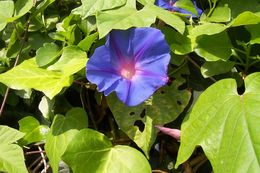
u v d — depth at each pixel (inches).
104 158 13.6
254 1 15.3
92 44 15.1
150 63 13.3
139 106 14.2
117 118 14.3
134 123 14.2
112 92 14.5
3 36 17.1
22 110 16.6
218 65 14.4
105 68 13.3
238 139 11.7
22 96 16.0
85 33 15.5
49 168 15.4
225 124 12.1
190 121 12.8
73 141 13.3
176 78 14.7
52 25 16.8
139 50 13.4
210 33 13.7
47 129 15.4
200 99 13.0
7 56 16.5
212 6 16.1
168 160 14.9
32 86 14.0
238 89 14.9
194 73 14.9
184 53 14.1
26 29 16.4
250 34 15.1
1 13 16.1
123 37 13.6
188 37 14.4
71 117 14.5
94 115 15.9
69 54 14.6
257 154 11.3
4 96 16.3
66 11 17.3
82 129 13.7
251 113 11.9
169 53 13.2
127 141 15.2
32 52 16.8
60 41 16.4
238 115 12.0
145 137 14.0
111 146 13.9
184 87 14.7
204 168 14.6
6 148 14.0
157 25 14.9
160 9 14.2
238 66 15.1
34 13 16.2
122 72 13.6
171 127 14.4
